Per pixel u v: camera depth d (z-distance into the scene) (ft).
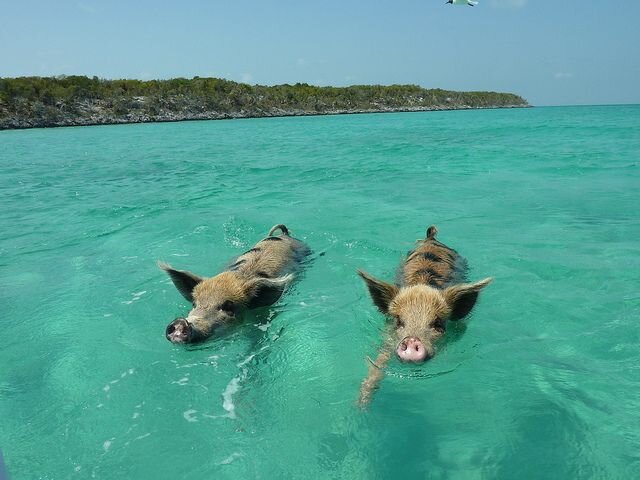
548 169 15.39
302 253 7.77
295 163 19.06
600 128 33.60
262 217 10.36
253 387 4.48
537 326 5.38
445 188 12.93
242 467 3.47
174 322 5.03
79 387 4.51
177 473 3.43
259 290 6.07
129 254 8.23
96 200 12.73
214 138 35.17
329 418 3.97
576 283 6.42
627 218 9.39
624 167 15.26
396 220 9.82
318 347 5.19
